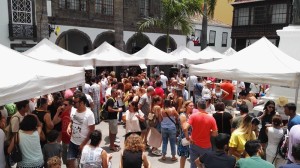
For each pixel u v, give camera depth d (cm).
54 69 526
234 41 3097
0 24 1630
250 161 366
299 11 931
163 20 1902
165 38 2553
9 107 680
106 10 2147
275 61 662
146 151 784
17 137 424
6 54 479
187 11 1864
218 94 995
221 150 388
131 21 2302
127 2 2252
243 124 502
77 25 1958
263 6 2750
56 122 594
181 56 1611
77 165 537
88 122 529
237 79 673
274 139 517
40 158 438
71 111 582
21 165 425
